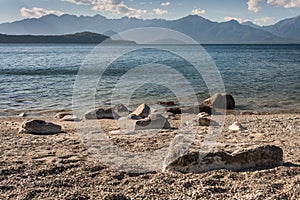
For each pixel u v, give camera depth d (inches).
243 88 472.4
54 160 154.5
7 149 170.9
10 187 128.2
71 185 130.7
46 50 2030.0
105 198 118.0
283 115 307.0
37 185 130.0
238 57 1289.4
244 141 190.7
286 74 652.7
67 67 779.4
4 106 343.3
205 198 119.7
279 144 184.9
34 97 391.2
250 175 135.9
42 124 211.8
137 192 125.6
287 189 125.0
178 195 122.9
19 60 1056.8
